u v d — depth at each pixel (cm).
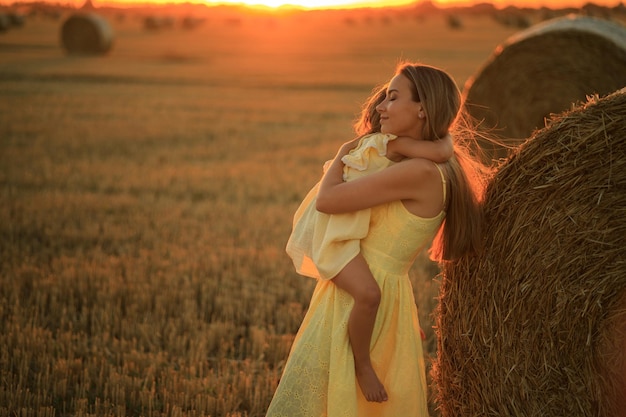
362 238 266
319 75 2761
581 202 253
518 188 267
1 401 367
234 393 384
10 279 552
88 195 880
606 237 250
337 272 258
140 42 4447
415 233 260
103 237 696
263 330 467
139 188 949
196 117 1686
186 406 371
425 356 441
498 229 273
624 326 256
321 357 263
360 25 7481
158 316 503
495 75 735
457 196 263
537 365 266
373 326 260
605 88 672
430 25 7294
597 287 254
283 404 264
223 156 1216
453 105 258
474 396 287
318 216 271
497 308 274
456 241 270
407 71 260
